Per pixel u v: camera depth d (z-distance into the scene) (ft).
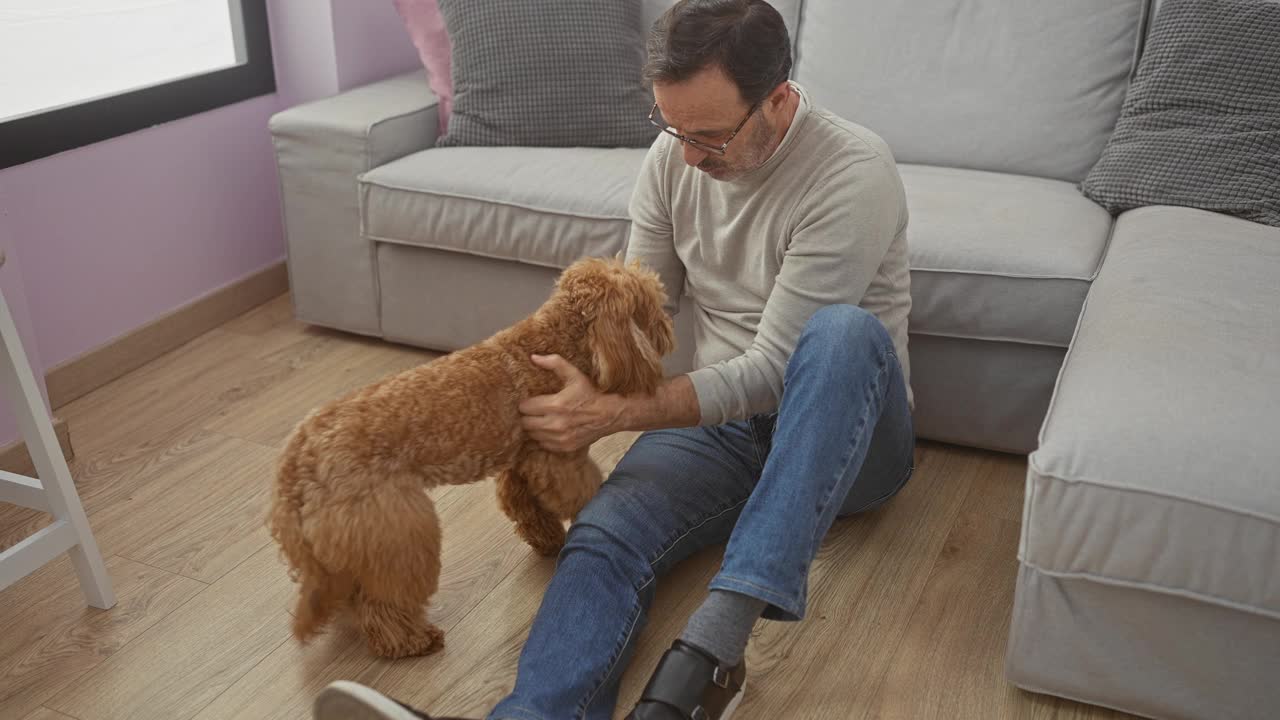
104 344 7.89
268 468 6.71
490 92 8.09
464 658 5.00
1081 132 7.59
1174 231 6.22
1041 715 4.68
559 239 7.23
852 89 8.09
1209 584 4.16
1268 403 4.40
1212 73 6.87
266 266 9.48
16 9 7.20
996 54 7.77
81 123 7.49
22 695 4.78
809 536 4.23
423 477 4.54
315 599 4.68
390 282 8.08
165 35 8.44
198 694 4.79
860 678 4.88
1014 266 6.23
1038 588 4.50
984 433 6.71
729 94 4.39
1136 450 4.23
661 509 4.98
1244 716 4.37
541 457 4.88
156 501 6.33
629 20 8.34
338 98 8.48
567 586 4.56
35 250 7.33
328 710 3.76
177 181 8.43
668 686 4.03
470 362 4.65
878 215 4.76
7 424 6.66
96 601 5.35
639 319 4.69
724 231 5.21
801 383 4.41
